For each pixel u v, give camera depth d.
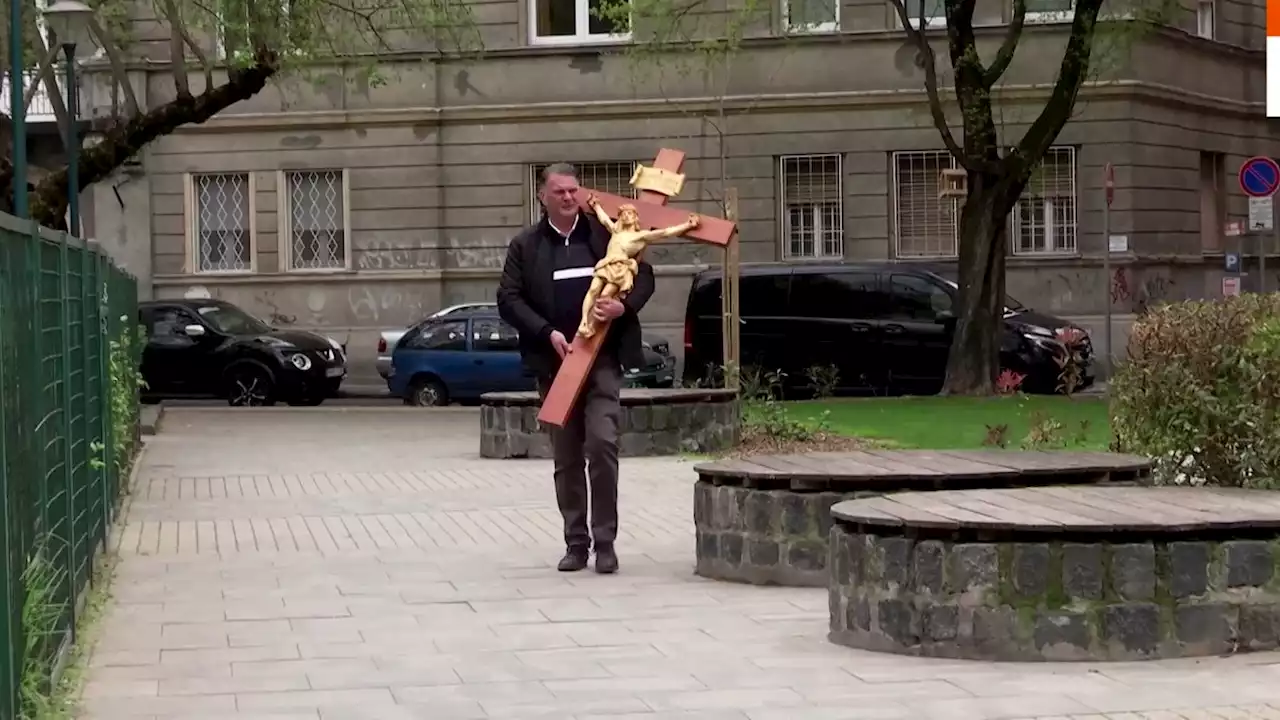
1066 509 7.89
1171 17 27.53
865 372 28.50
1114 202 33.38
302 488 15.55
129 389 16.69
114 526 12.82
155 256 36.53
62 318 8.63
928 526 7.53
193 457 19.00
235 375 30.34
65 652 7.77
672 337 35.16
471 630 8.48
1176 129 34.56
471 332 29.47
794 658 7.68
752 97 34.44
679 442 17.58
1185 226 34.84
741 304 28.95
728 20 30.70
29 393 6.96
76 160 21.81
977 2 33.72
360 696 7.07
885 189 33.97
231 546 11.76
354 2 27.95
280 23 22.91
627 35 34.81
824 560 9.62
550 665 7.61
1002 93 33.34
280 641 8.30
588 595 9.46
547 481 15.57
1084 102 33.28
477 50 33.66
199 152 36.34
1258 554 7.50
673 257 35.19
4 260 6.20
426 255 35.84
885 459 10.30
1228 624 7.49
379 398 33.22
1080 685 6.96
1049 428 16.19
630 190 35.16
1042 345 27.81
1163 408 10.05
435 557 11.05
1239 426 9.67
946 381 26.20
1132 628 7.40
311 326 36.25
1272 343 9.62
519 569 10.45
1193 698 6.70
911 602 7.63
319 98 35.94
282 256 36.25
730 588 9.66
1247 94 36.72
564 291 10.17
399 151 35.88
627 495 14.18
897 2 26.14
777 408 19.78
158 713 6.81
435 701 6.95
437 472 16.77
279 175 36.22
